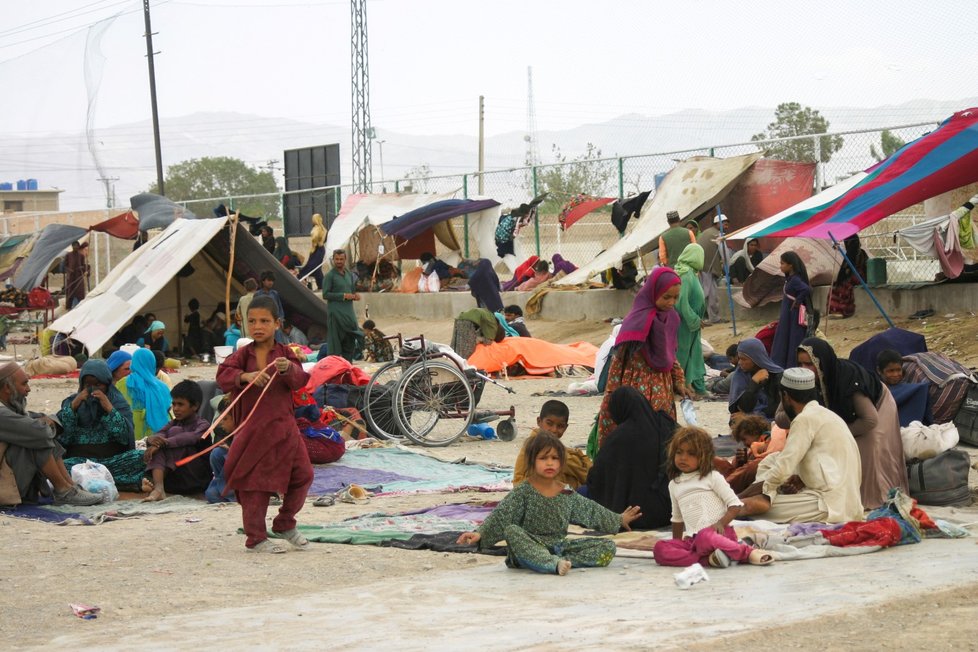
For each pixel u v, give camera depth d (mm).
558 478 8250
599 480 7770
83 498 9172
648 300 8297
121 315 21875
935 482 8031
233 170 75312
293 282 23562
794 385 7375
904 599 5008
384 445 11719
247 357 7285
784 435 7953
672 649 4410
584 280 23484
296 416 10555
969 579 5402
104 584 6492
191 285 24812
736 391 10570
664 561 6488
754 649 4375
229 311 23891
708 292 20953
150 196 28844
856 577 5676
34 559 7215
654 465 7684
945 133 16578
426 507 8711
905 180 16359
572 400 15180
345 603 5797
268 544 7289
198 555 7242
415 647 4727
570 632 4852
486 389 16719
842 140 21078
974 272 18469
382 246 30250
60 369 21328
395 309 28656
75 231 30125
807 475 7344
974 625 4551
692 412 11766
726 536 6652
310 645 4875
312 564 6941
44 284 31391
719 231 20797
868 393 7980
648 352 8250
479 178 28781
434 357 12234
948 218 18219
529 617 5238
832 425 7301
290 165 37281
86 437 9922
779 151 23031
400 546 7359
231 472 7301
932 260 19984
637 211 24156
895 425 8109
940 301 18391
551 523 6664
